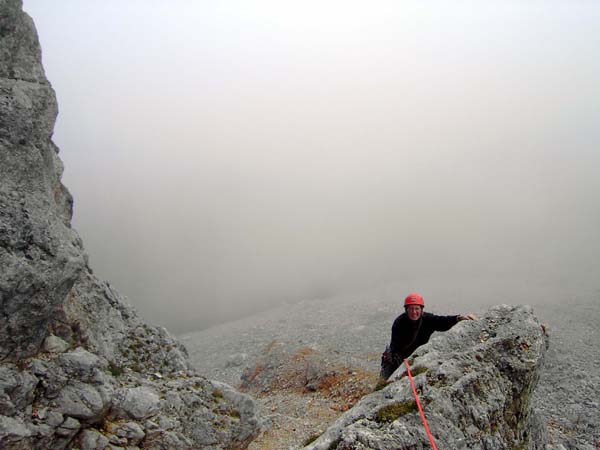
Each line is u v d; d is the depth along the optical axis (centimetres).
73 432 874
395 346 917
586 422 1691
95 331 1102
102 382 939
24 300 835
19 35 968
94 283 1191
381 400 723
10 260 822
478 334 838
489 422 718
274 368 2666
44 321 884
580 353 2655
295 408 2014
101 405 909
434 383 723
